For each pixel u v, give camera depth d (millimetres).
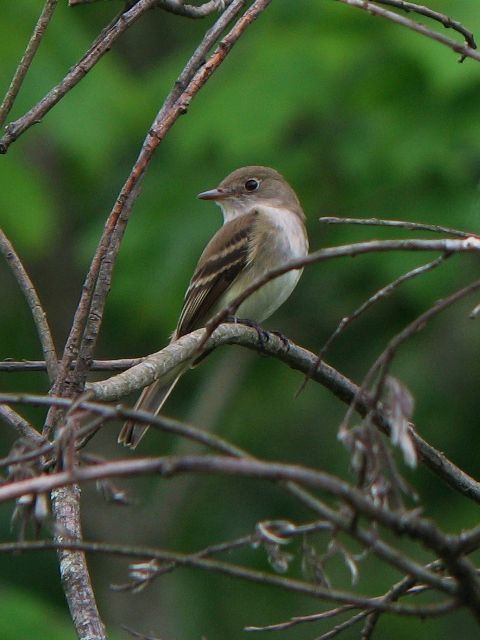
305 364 8266
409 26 5672
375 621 6051
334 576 13273
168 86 13086
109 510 14758
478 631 13234
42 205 12461
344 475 13664
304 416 14141
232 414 14406
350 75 12211
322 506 4367
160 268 12789
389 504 4785
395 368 13227
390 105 12297
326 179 12555
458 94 11945
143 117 12992
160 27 15836
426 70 11484
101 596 14328
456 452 13094
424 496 13312
